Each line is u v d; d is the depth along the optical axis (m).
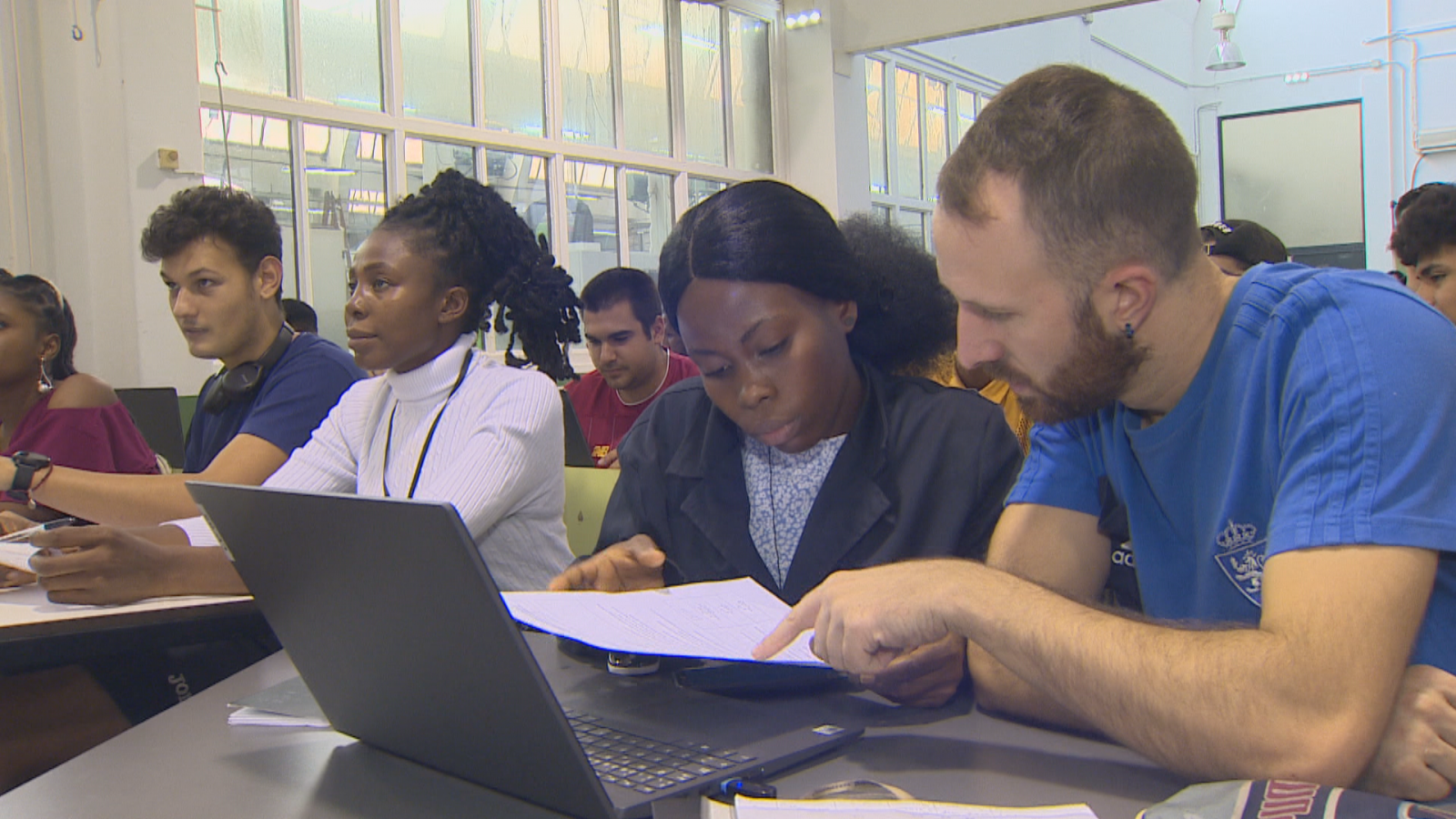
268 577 0.76
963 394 1.17
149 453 2.29
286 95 4.84
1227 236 2.06
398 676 0.70
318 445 1.63
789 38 7.93
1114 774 0.73
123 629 1.18
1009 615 0.74
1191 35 10.54
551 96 6.23
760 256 1.05
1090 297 0.77
